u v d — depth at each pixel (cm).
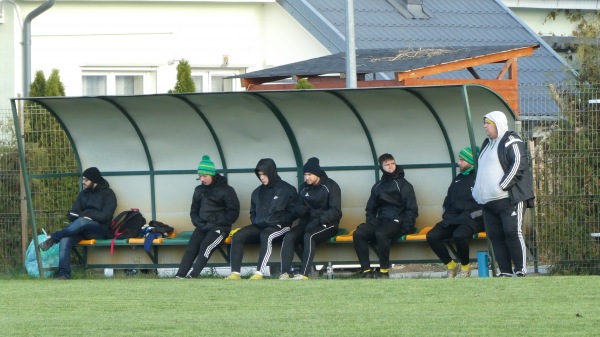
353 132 5628
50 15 9000
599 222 5275
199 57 9400
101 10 9156
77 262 5962
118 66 9212
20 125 5934
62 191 5975
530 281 4297
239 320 3431
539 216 5306
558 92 5378
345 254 5531
